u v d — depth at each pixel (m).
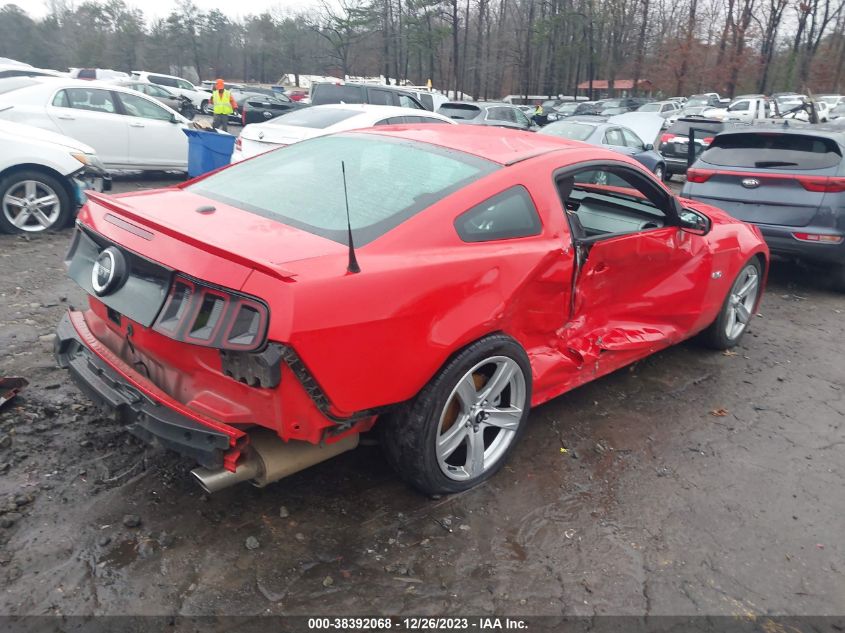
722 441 3.78
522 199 3.17
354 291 2.39
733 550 2.86
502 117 19.06
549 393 3.51
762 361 5.03
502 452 3.20
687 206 4.76
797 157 6.56
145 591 2.36
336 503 2.93
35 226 7.16
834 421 4.13
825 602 2.60
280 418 2.37
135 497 2.84
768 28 47.53
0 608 2.23
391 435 2.81
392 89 14.41
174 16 75.75
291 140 8.45
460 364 2.78
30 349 4.18
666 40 50.38
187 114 22.19
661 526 2.98
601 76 59.81
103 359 2.83
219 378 2.45
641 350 4.05
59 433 3.25
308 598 2.40
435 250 2.74
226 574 2.47
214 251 2.32
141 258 2.52
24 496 2.77
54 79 10.16
